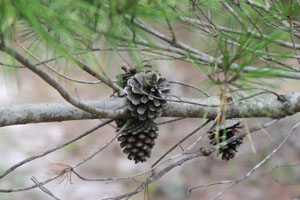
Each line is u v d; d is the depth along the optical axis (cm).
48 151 164
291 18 162
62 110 166
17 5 144
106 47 149
